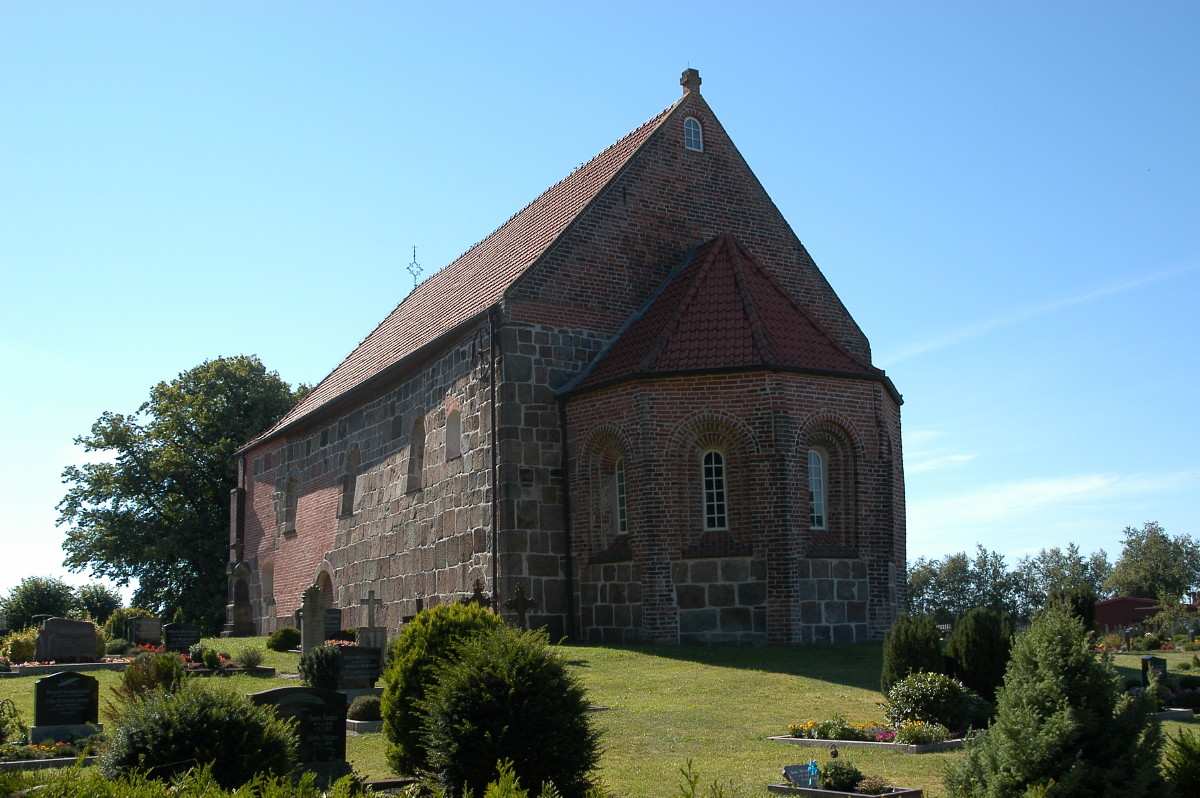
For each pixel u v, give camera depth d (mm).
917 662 18922
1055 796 10117
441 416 32031
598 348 30422
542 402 29266
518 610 26609
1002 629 19547
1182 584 97562
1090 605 22641
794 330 29031
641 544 27016
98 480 59188
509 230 39281
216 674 25250
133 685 18281
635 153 32312
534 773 12219
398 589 33750
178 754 11930
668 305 30016
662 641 26516
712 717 18500
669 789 13609
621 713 18922
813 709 19062
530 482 28641
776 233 34125
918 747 15766
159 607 59719
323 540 40062
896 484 30766
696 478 27422
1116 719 10531
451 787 12367
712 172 33562
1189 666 30109
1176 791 10711
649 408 27344
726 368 27203
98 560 58500
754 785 13836
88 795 9789
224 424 59438
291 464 44250
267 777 11938
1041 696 10633
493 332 29281
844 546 27594
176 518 58562
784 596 26125
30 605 61656
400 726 14305
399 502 34219
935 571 92188
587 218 31047
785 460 26656
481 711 12406
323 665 21297
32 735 17531
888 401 30359
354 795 11195
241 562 45781
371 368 39281
